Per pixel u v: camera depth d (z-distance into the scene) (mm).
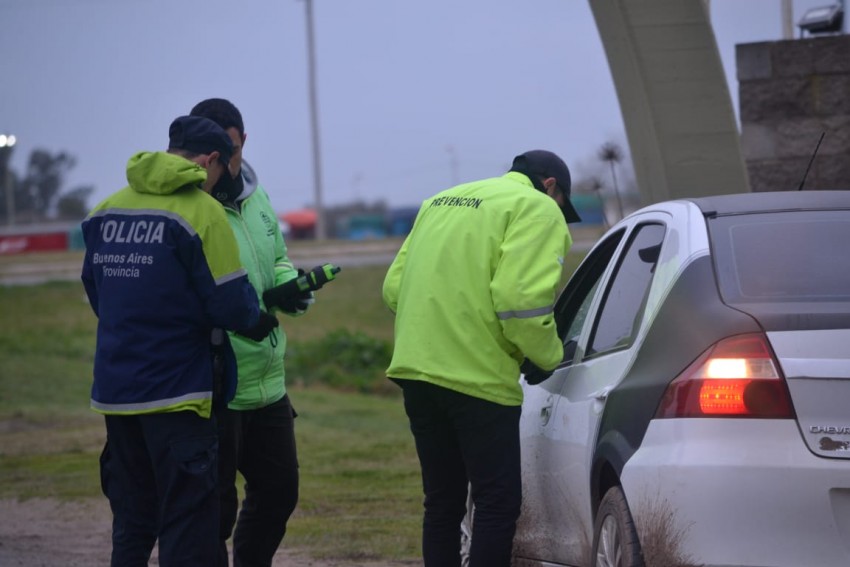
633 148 35969
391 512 31812
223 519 19734
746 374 13867
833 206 16578
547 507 19188
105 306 17344
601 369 17172
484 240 18141
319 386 71875
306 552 26656
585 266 20875
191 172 17125
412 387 18797
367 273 118062
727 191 35188
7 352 81562
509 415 18312
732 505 13523
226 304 17031
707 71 34094
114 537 17953
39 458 43031
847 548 13383
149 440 17109
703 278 15273
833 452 13531
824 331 13945
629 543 14781
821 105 36844
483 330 18062
